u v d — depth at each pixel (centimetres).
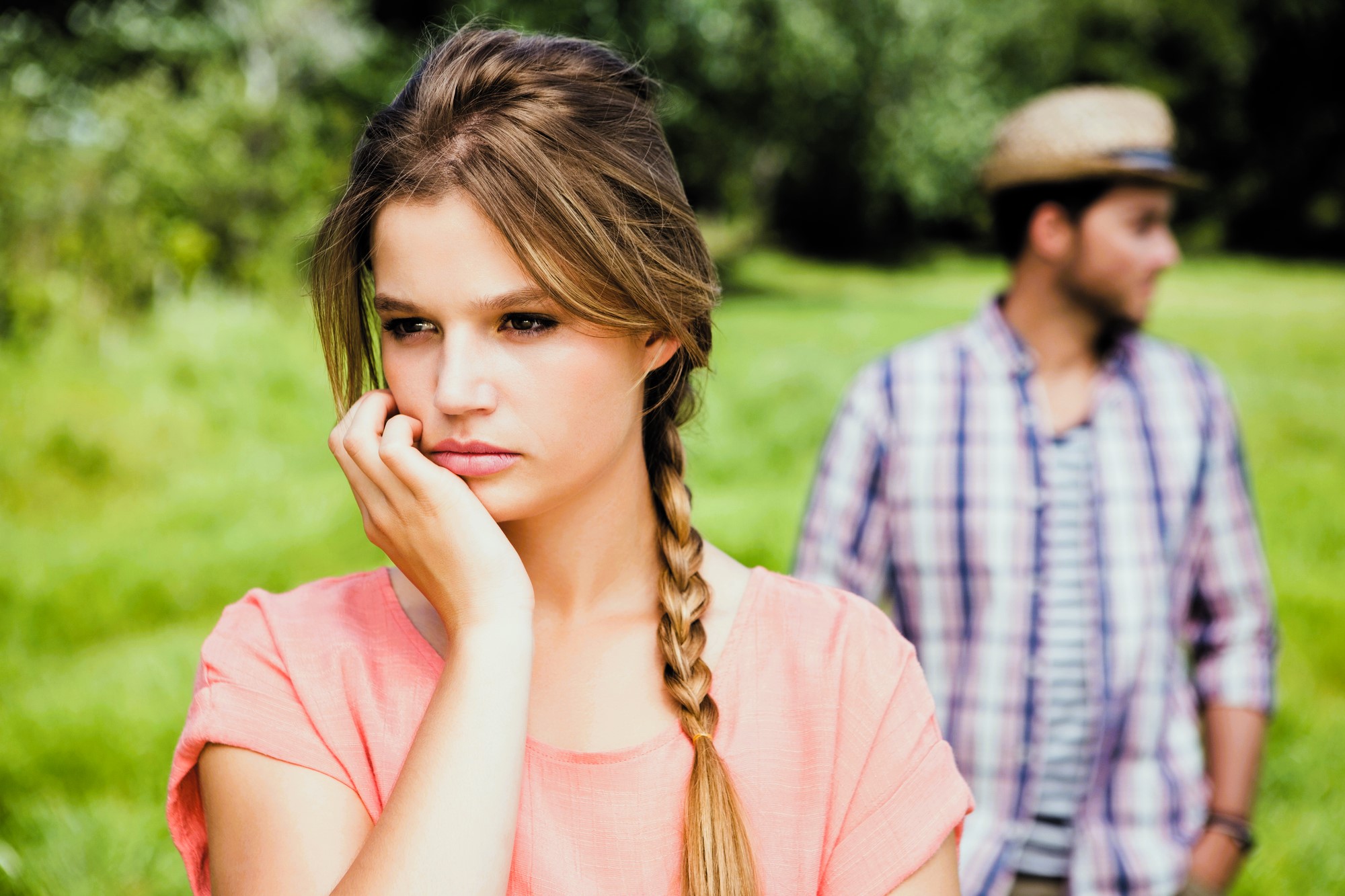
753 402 944
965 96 2723
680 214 128
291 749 118
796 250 3366
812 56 2303
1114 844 225
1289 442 980
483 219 112
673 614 124
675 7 2097
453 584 115
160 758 429
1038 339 244
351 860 116
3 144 1184
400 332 119
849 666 128
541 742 121
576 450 118
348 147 1562
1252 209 3712
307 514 737
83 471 786
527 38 124
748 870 114
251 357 987
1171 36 3638
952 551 239
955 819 126
